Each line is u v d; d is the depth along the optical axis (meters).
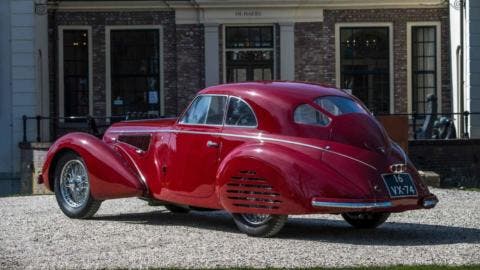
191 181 9.66
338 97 9.14
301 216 11.32
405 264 7.45
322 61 27.28
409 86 27.25
